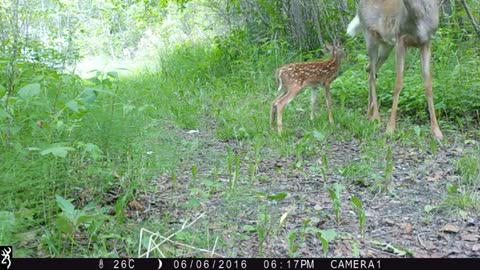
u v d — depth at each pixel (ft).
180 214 9.26
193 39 32.07
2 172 8.49
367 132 13.57
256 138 13.10
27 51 16.02
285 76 14.40
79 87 13.16
